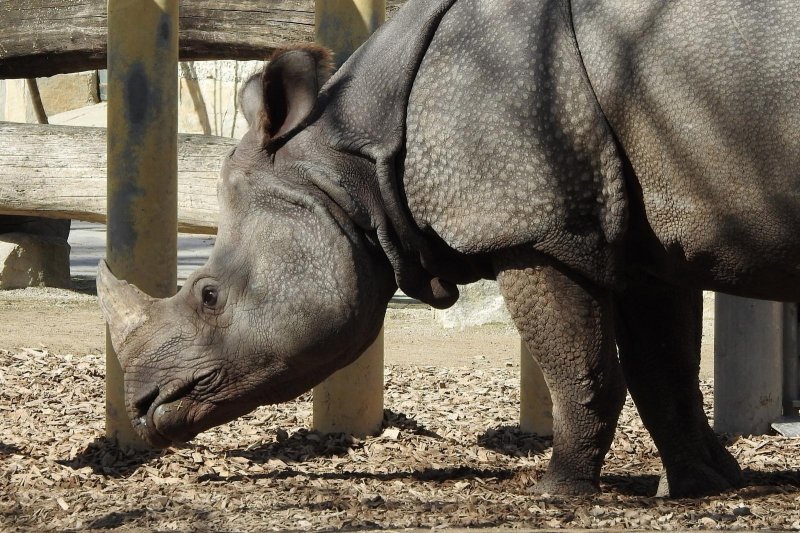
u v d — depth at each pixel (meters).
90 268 32.41
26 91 49.25
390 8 17.16
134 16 12.60
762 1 9.11
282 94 10.26
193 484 11.68
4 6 19.97
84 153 19.14
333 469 12.64
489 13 9.82
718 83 9.08
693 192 9.35
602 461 10.46
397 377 18.62
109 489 11.39
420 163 9.83
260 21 17.81
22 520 10.16
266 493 11.12
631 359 11.52
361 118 10.13
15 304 25.41
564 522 9.48
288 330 10.19
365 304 10.27
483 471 12.51
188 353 10.39
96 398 16.42
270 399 10.58
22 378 17.62
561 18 9.59
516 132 9.51
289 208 10.21
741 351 14.91
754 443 14.30
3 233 27.88
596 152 9.49
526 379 14.53
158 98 12.70
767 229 9.23
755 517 9.70
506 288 9.90
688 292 11.25
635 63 9.33
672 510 10.04
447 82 9.78
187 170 17.42
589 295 9.88
